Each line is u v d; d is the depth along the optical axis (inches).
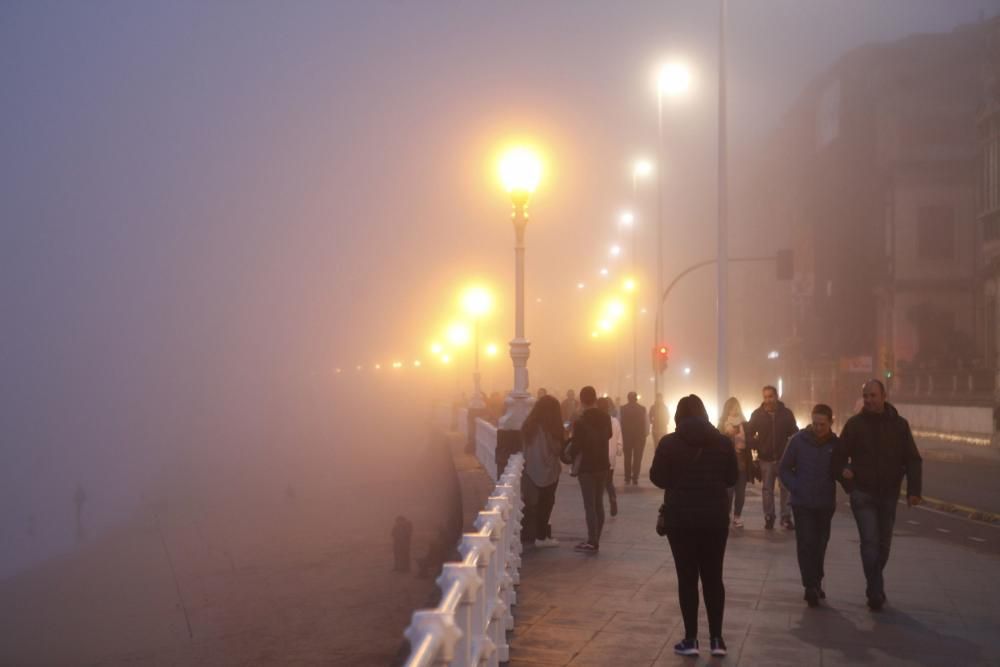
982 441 1573.6
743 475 615.5
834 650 325.4
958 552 534.0
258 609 962.1
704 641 335.6
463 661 201.5
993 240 1710.1
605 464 529.0
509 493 398.3
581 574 458.0
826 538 400.2
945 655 319.9
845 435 390.9
